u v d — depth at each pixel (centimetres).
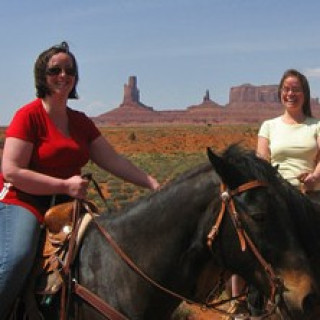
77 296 283
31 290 286
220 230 264
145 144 6281
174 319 589
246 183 260
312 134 425
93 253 288
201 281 279
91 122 321
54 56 301
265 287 258
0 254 282
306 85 430
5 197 294
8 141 293
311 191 392
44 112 301
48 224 293
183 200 277
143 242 282
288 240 255
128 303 279
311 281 253
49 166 300
